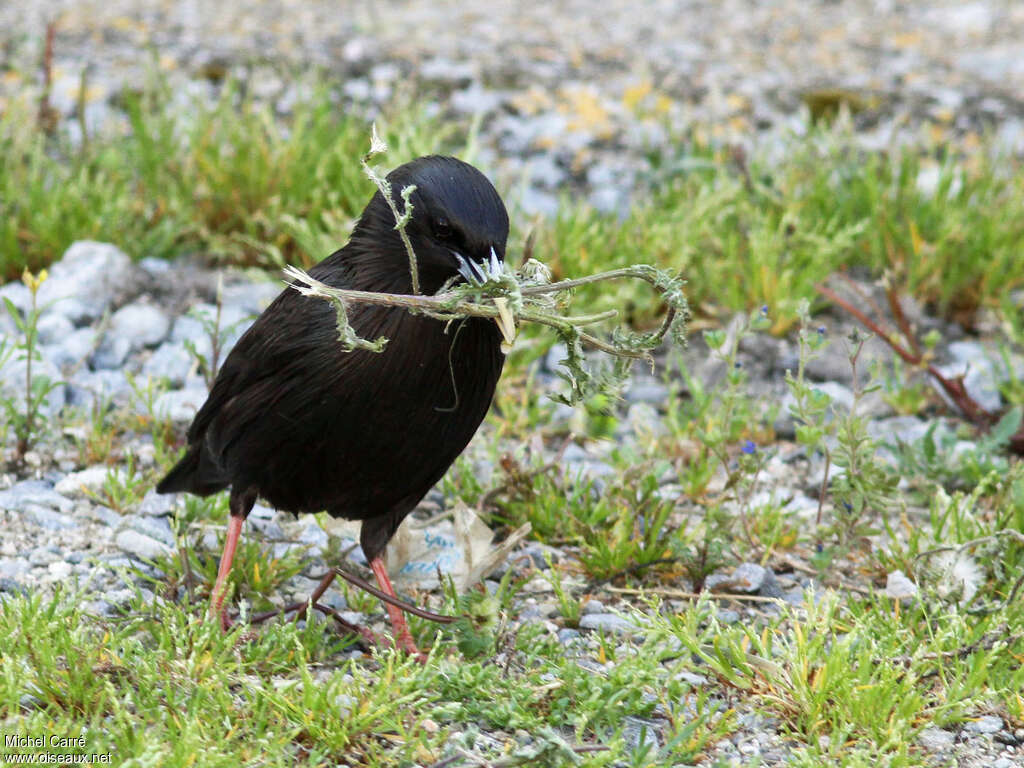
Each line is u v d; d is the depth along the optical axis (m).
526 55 23.23
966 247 13.98
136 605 8.02
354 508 8.16
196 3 25.84
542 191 16.28
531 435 10.89
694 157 15.90
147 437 10.70
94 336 11.54
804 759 6.77
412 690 7.20
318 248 12.95
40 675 6.87
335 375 7.54
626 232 13.50
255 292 12.97
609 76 22.09
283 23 24.45
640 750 6.80
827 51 24.67
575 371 7.26
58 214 12.95
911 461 10.73
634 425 11.28
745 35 25.86
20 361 10.92
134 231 13.65
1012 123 19.94
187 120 14.93
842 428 9.29
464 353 7.60
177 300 12.78
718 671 7.73
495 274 7.38
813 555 9.47
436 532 9.67
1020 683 7.70
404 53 22.56
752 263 13.21
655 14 27.45
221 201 13.72
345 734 6.71
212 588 8.56
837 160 15.31
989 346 13.26
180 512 9.52
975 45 25.36
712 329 13.00
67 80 18.84
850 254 14.38
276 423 7.77
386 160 13.80
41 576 8.52
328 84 16.28
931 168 15.73
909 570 9.20
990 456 10.74
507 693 7.31
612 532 9.39
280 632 7.62
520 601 8.88
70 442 10.43
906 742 7.11
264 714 6.88
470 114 19.20
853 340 9.34
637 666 7.43
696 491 10.44
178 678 7.06
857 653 7.68
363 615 8.59
